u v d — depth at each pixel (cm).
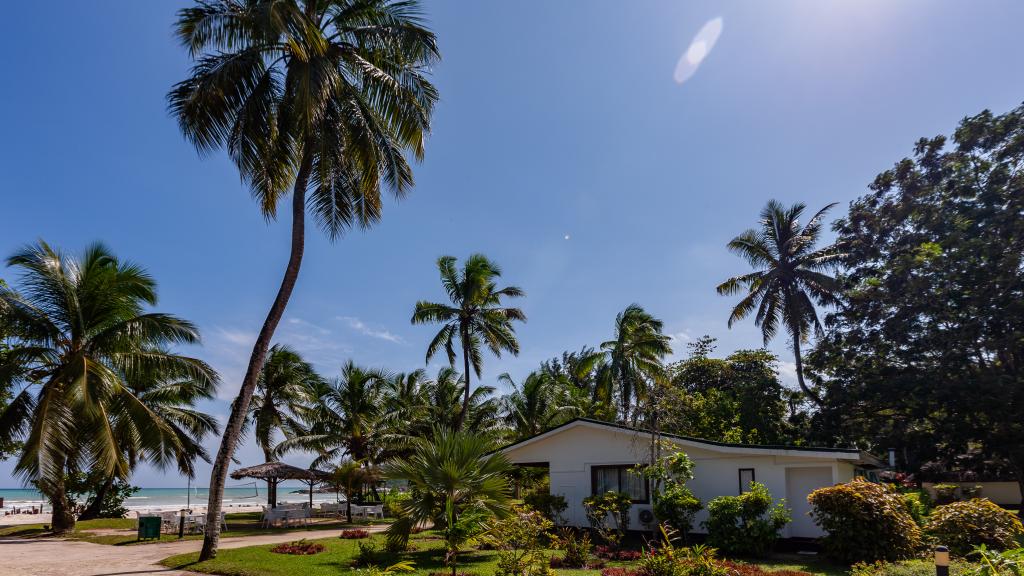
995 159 3128
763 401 3634
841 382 3331
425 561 1290
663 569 955
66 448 1722
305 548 1478
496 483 1098
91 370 1823
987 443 2856
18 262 1853
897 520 1262
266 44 1452
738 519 1462
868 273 3534
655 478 1623
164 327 1872
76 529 2294
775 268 3578
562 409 3694
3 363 1903
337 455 3362
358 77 1591
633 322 3391
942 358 2931
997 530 1240
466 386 3041
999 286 2853
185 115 1400
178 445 2033
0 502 5216
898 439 3045
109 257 2047
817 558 1388
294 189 1540
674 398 1872
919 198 3381
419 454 1134
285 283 1488
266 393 3219
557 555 1356
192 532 2136
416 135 1556
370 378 3416
